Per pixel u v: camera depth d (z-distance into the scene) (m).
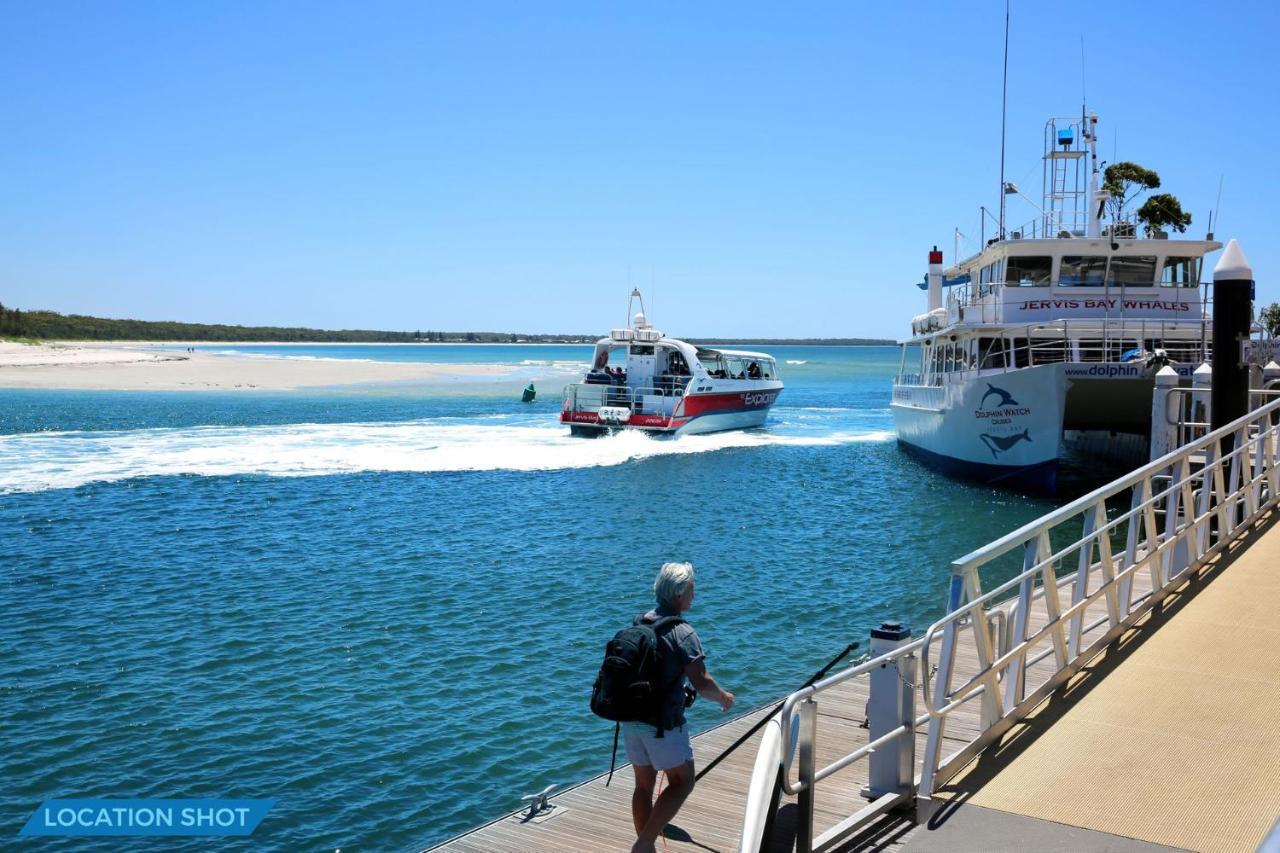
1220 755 5.12
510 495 24.88
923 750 6.49
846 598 14.90
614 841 5.97
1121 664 6.47
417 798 8.32
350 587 15.34
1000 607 6.56
